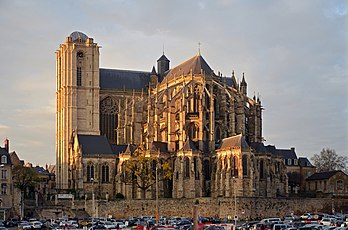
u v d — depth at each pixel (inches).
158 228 5570.9
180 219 7170.3
